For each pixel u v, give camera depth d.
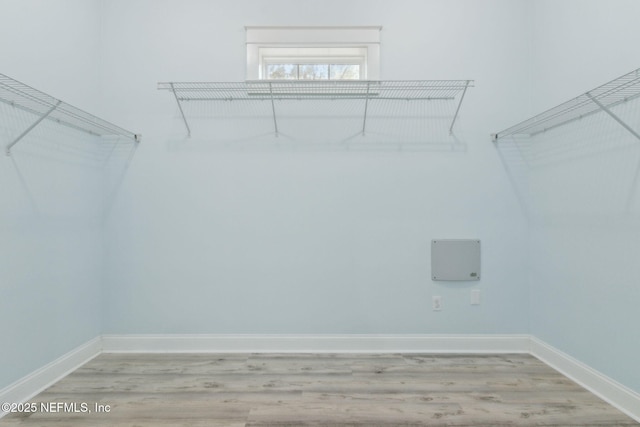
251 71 2.49
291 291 2.50
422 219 2.51
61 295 2.10
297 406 1.77
